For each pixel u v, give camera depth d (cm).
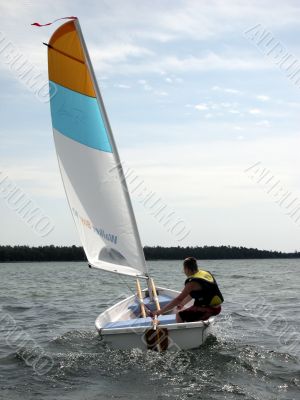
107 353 654
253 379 568
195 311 681
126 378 571
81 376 585
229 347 706
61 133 834
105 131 802
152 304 815
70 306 1288
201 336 656
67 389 542
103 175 805
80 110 816
